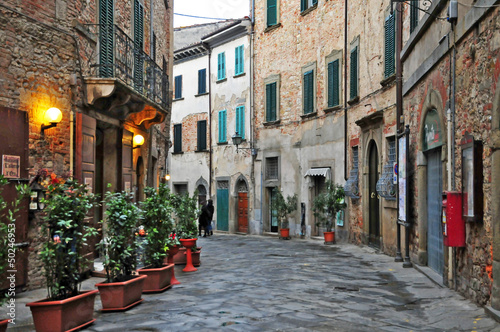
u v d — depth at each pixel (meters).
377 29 14.66
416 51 10.58
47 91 8.91
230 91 26.36
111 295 6.63
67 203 6.05
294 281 9.05
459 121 7.50
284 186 22.34
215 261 12.71
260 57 24.09
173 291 8.17
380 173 14.05
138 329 5.67
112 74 11.14
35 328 5.50
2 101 8.04
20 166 8.12
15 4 8.34
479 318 5.99
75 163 9.41
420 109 10.25
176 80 30.91
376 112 13.88
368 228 15.37
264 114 23.77
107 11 11.22
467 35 7.11
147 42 15.04
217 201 27.45
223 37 26.77
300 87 21.44
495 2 5.88
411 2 11.23
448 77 8.03
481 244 6.57
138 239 8.27
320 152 19.73
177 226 11.36
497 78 5.90
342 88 18.20
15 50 8.30
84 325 5.80
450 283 7.94
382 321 6.00
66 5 9.42
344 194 17.34
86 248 9.38
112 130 11.75
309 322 5.93
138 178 14.73
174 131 31.02
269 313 6.40
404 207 11.05
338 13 18.52
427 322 5.96
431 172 9.76
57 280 5.77
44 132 8.81
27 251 8.20
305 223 20.77
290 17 22.06
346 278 9.38
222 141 26.92
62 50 9.28
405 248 10.90
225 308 6.72
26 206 8.15
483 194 6.51
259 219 24.08
